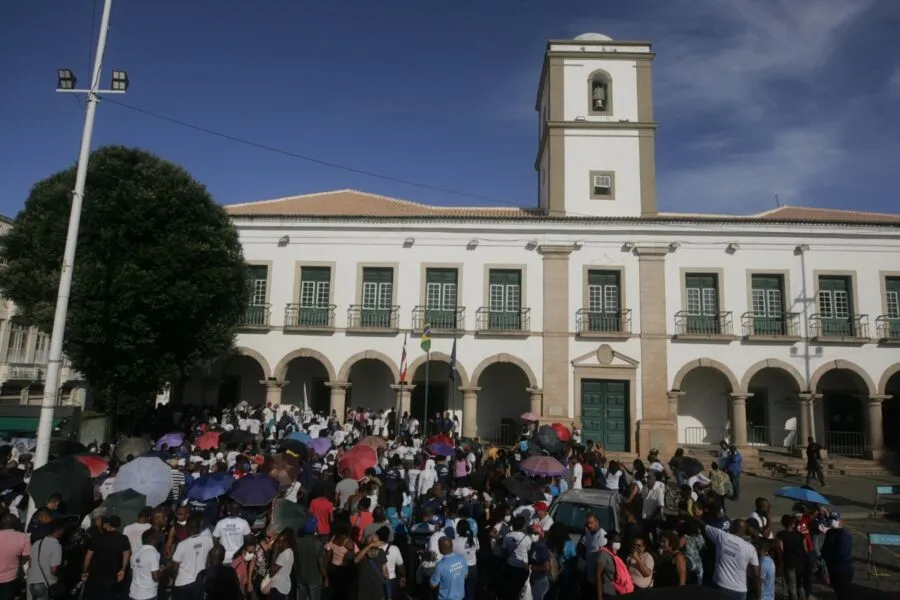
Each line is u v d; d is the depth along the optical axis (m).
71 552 9.76
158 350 21.02
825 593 11.38
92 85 12.64
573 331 26.33
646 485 13.68
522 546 9.38
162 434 23.14
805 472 23.67
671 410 25.56
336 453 17.09
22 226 20.67
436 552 9.61
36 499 9.78
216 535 9.46
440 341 26.64
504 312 26.73
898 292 26.27
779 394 27.84
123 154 21.38
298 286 27.44
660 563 8.64
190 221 21.62
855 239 26.45
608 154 28.61
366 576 8.49
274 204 30.09
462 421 26.95
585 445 24.08
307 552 8.91
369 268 27.45
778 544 10.06
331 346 26.92
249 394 29.11
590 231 26.91
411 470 14.68
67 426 19.44
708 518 10.45
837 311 26.34
